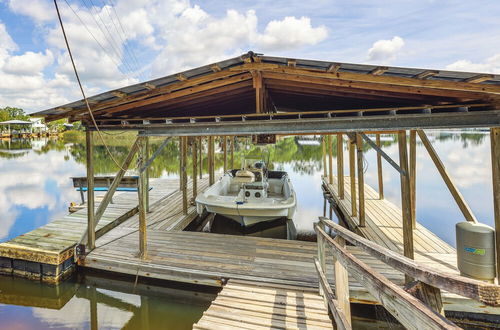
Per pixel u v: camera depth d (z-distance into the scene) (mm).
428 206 8930
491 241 3129
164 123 3971
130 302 4035
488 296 785
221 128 3785
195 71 3205
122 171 4621
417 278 1129
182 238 5133
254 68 3176
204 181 11367
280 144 33938
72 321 3646
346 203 7719
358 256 4379
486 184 12102
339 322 2049
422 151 24125
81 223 5664
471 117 3037
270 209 5609
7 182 13344
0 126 49312
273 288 3490
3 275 4336
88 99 3518
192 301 4012
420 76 2709
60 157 22969
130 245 4832
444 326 776
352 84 3201
